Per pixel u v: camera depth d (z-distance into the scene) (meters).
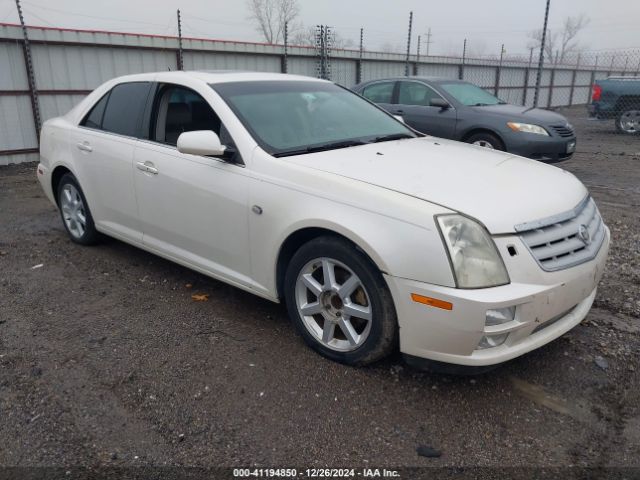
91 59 11.41
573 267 2.86
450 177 3.16
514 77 23.97
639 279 4.44
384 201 2.85
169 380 3.10
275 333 3.62
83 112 5.02
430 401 2.90
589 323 3.72
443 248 2.64
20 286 4.48
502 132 8.44
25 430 2.70
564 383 3.06
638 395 2.94
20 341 3.56
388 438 2.63
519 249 2.71
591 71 28.61
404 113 9.48
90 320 3.85
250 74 4.37
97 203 4.84
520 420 2.75
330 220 2.97
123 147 4.37
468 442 2.60
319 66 16.06
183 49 12.74
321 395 2.95
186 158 3.82
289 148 3.58
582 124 18.31
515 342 2.74
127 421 2.76
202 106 3.90
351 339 3.11
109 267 4.87
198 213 3.78
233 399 2.93
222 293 4.28
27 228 6.15
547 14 13.97
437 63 20.20
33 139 10.95
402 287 2.75
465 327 2.62
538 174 3.43
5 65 10.35
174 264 4.92
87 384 3.07
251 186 3.40
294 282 3.31
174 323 3.79
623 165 10.06
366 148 3.76
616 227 5.97
